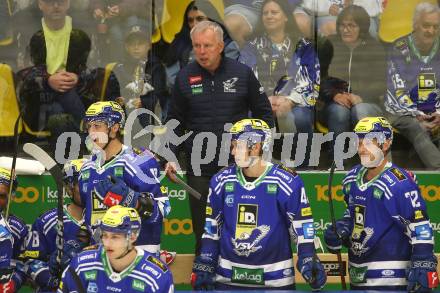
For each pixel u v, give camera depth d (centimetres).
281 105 2088
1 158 1942
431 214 2008
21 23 2045
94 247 1352
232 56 2077
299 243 1498
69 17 2053
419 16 2092
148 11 2070
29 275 1608
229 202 1525
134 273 1313
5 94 2045
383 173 1558
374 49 2092
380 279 1560
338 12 2080
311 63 2088
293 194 1501
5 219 1580
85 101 2066
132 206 1443
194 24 2070
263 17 2084
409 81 2091
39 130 2053
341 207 1998
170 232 1966
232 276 1527
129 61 2080
